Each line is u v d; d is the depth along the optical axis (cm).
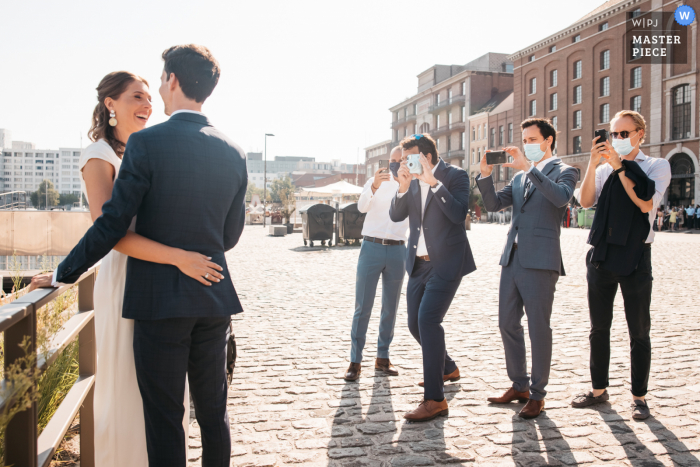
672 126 3541
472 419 317
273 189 8425
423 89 7744
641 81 3759
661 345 474
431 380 318
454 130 6644
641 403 320
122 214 164
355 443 284
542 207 327
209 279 180
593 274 332
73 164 18662
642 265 314
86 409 228
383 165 409
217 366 190
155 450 177
